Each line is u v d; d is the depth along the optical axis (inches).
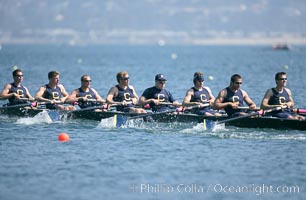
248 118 3501.5
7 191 2322.8
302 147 3016.7
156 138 3243.1
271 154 2866.6
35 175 2516.0
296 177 2503.7
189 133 3383.4
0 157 2810.0
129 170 2588.6
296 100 4817.9
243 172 2568.9
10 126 3631.9
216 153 2883.9
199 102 3668.8
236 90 3558.1
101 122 3686.0
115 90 3821.4
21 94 4050.2
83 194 2288.4
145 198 2256.4
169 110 3651.6
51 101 3917.3
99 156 2822.3
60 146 3043.8
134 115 3718.0
